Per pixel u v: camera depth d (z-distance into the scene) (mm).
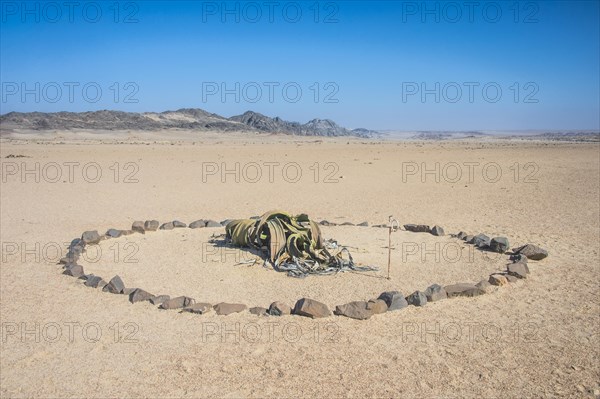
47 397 6074
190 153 48000
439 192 22484
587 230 14438
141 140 88812
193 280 10008
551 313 8344
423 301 8609
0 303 8914
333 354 6977
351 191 22812
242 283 9820
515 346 7215
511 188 23750
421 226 14008
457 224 15359
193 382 6340
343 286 9594
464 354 6980
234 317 8180
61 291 9469
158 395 6082
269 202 19688
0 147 54625
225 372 6551
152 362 6812
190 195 21516
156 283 9875
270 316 8203
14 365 6789
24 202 19656
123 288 9375
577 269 10648
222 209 18188
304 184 25234
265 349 7125
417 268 10664
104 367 6707
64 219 16438
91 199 20438
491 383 6293
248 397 6031
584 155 46812
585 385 6258
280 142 92312
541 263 11039
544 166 34844
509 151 55375
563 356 6941
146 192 22375
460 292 8992
